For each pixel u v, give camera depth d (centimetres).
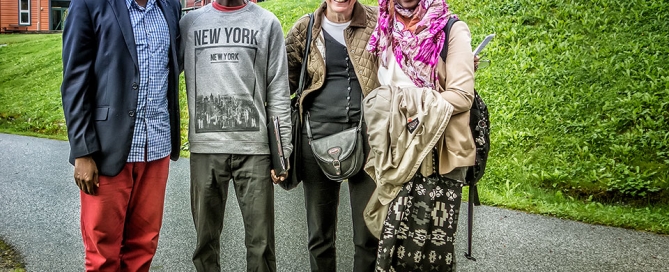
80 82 265
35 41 1856
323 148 310
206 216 309
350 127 316
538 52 809
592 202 541
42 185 634
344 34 314
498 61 819
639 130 618
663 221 480
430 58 267
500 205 534
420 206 263
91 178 271
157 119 287
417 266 266
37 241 455
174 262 412
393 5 275
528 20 904
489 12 958
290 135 311
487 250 426
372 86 310
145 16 279
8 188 621
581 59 768
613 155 597
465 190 575
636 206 535
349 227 478
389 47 278
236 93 296
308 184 329
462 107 259
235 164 302
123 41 271
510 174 608
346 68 315
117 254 289
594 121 651
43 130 1037
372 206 280
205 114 300
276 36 306
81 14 265
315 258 338
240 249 437
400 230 264
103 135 271
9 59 1602
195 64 301
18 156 801
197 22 302
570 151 619
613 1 880
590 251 422
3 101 1226
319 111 318
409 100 260
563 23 862
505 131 676
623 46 773
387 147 264
